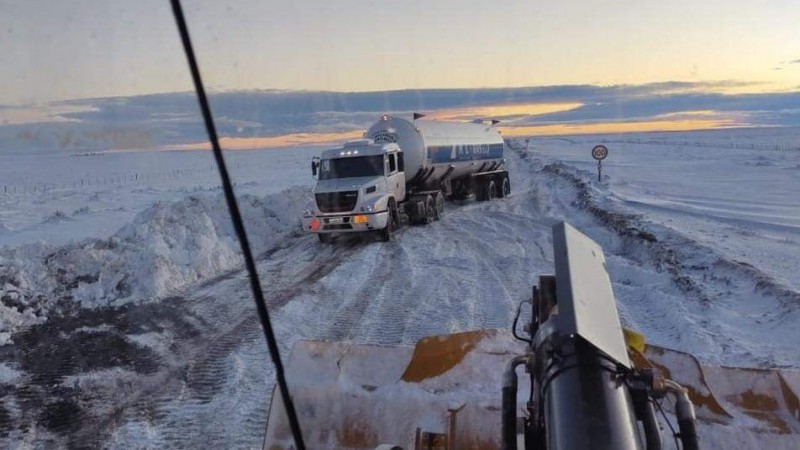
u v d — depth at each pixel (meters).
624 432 2.02
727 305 9.16
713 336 7.73
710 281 10.55
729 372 3.84
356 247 15.40
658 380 2.34
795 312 8.16
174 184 31.22
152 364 7.14
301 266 13.03
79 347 7.71
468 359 3.93
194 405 6.04
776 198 23.22
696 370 3.81
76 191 28.53
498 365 3.91
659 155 56.44
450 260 13.31
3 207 23.12
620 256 13.59
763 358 6.88
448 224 19.23
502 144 28.03
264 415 5.80
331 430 3.74
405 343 7.91
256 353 7.50
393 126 19.48
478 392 3.75
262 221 17.27
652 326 8.46
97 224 18.80
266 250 15.06
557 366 2.31
